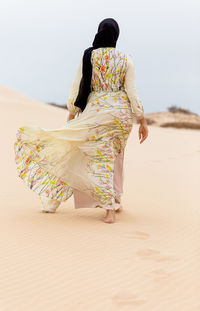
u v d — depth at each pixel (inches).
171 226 226.1
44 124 1070.4
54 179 238.5
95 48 231.5
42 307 133.0
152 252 183.0
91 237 202.4
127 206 274.5
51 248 186.2
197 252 184.2
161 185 360.5
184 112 3073.3
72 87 234.4
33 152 239.1
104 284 149.9
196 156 627.8
